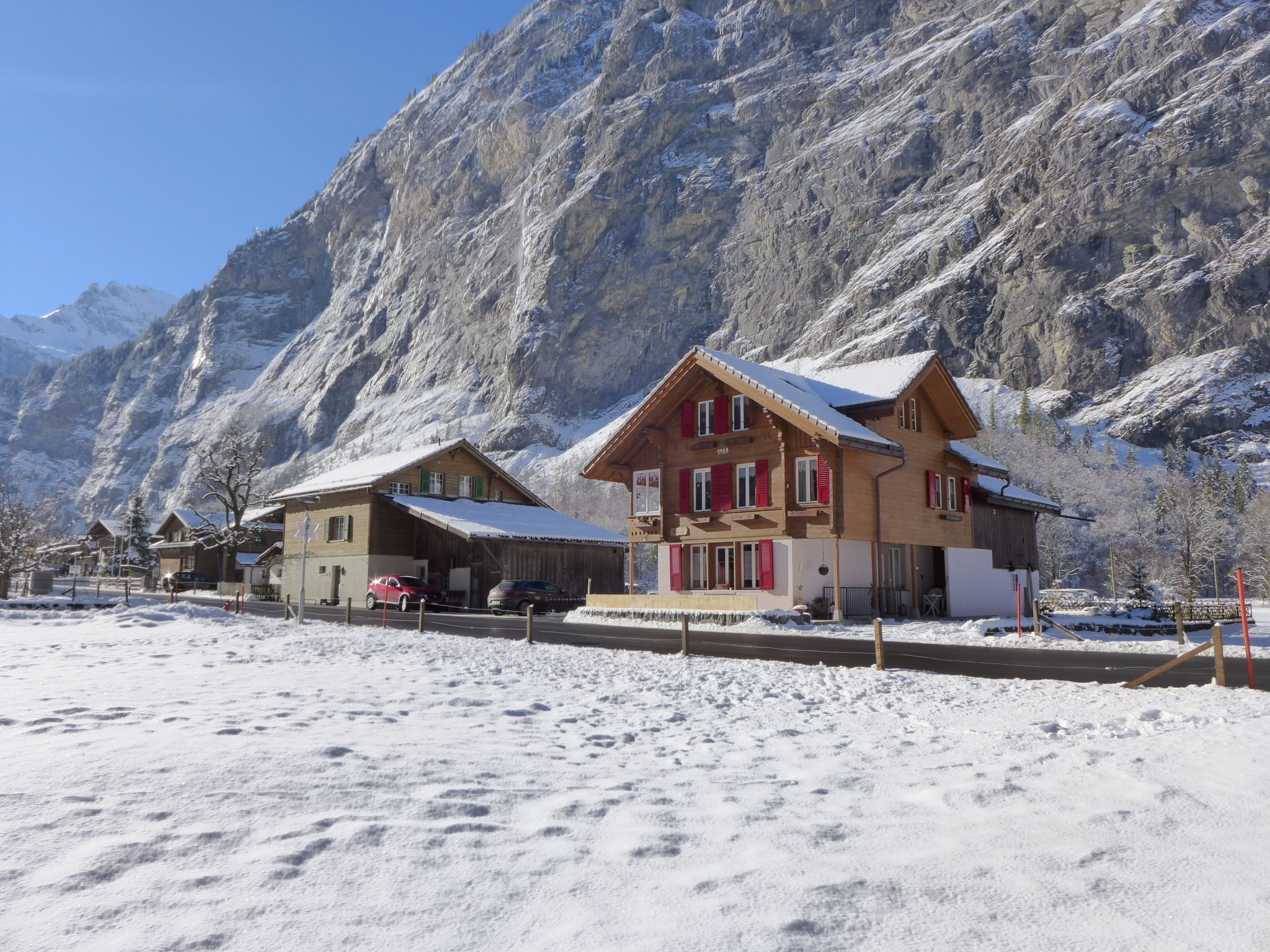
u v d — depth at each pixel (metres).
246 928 3.54
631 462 39.22
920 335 184.00
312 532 27.47
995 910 3.95
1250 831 5.18
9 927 3.47
